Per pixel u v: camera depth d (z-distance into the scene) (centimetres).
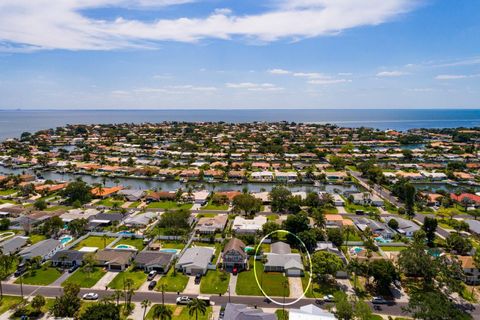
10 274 9231
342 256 10325
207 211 15025
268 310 7712
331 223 13038
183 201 16438
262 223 12850
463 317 6781
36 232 12250
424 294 7894
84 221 12188
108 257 9794
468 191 18612
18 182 19000
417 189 19000
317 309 7262
